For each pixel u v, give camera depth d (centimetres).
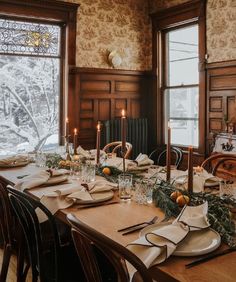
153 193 204
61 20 507
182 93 548
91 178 253
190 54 531
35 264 203
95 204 201
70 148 383
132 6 568
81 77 527
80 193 205
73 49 518
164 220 168
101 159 335
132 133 563
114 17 551
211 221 155
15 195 185
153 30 575
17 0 471
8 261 248
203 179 234
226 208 169
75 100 525
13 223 245
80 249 133
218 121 477
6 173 301
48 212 178
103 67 545
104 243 117
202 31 491
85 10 525
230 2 454
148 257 123
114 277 170
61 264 189
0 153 495
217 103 477
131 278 129
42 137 523
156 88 575
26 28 493
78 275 180
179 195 188
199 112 504
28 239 199
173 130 565
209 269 121
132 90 576
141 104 589
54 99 527
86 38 528
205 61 489
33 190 232
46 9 493
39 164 338
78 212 188
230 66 457
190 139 539
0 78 484
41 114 520
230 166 368
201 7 490
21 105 504
